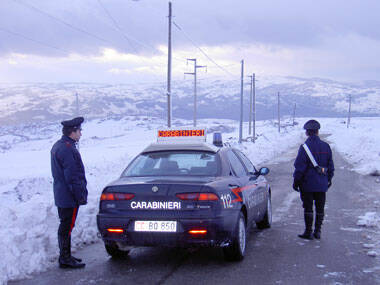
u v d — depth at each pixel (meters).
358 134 56.84
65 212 5.55
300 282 4.80
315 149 6.95
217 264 5.59
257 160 24.91
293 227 7.95
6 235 5.27
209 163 5.93
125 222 5.25
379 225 7.77
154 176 5.75
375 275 5.04
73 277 5.11
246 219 6.17
